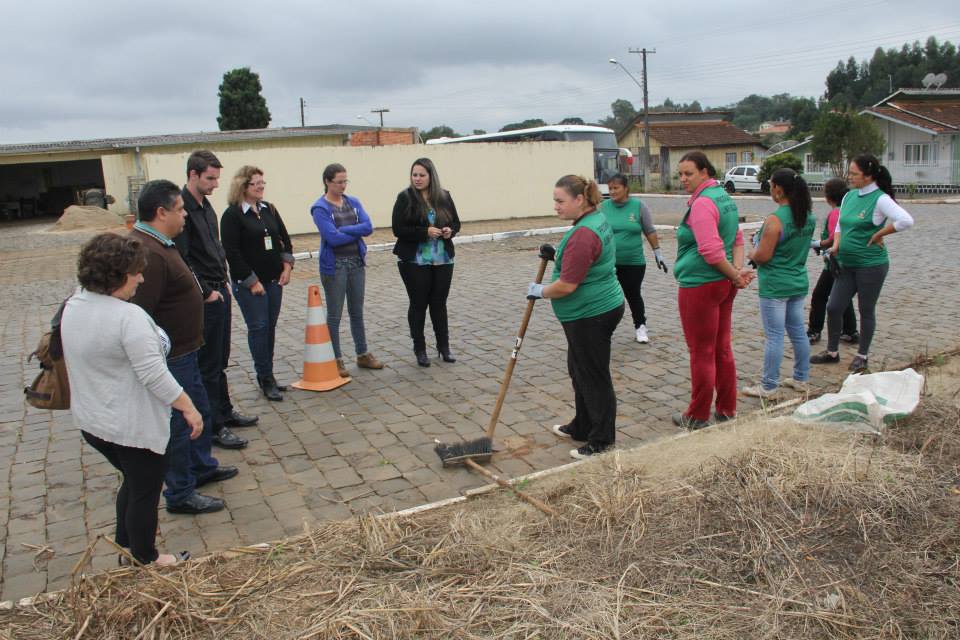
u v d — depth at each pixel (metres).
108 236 2.91
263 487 4.29
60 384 3.05
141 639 2.77
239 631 2.83
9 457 4.86
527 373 6.30
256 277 5.48
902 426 4.23
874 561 3.02
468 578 3.09
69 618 2.92
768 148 51.62
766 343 5.35
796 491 3.46
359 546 3.38
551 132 28.80
